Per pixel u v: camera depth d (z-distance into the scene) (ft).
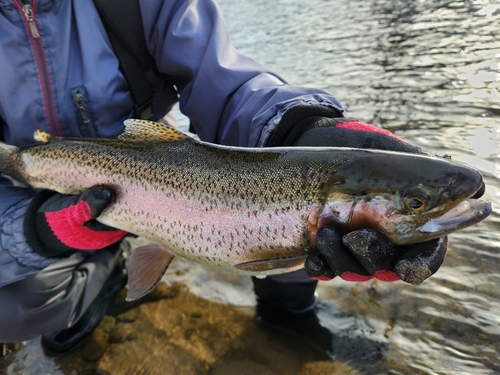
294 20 7.09
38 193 1.37
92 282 1.60
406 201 0.98
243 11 8.91
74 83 1.44
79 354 1.49
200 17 1.53
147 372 1.39
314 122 1.24
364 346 1.39
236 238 1.18
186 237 1.24
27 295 1.40
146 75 1.58
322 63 4.50
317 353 1.39
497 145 2.35
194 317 1.60
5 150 1.45
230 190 1.17
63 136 1.51
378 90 3.50
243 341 1.47
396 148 1.12
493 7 5.52
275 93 1.34
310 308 1.58
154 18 1.46
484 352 1.28
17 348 1.55
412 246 1.02
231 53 1.54
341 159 1.06
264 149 1.16
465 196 0.96
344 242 0.97
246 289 1.73
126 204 1.30
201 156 1.23
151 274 1.34
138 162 1.29
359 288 1.62
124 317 1.64
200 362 1.41
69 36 1.42
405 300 1.52
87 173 1.34
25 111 1.43
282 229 1.12
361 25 5.95
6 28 1.33
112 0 1.40
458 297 1.48
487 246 1.66
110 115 1.51
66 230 1.28
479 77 3.43
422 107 3.03
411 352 1.33
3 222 1.32
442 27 5.12
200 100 1.48
